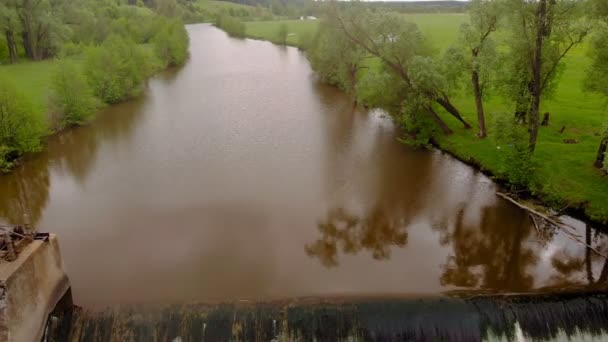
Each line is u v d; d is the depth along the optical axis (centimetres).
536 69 2922
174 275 2314
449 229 2739
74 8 9481
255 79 6725
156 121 4800
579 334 1933
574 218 2744
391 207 2983
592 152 3275
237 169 3556
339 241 2620
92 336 1936
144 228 2745
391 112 4156
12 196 3216
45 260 1820
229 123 4669
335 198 3100
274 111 5078
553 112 4138
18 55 8488
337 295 2139
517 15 2958
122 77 5662
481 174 3378
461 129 4019
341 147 3997
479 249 2545
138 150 3991
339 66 5612
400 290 2183
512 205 2969
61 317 1952
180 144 4116
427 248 2559
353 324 1947
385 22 3909
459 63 3559
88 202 3078
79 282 2261
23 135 3766
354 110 5103
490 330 1931
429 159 3688
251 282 2252
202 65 8000
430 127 3988
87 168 3641
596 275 2300
